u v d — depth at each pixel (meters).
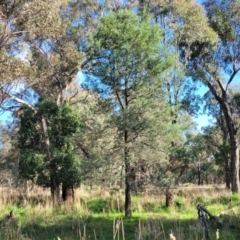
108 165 14.45
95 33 16.44
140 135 14.45
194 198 19.25
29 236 10.99
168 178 15.42
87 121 21.81
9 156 32.88
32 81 19.69
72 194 19.41
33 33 17.97
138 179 14.99
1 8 16.78
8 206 17.33
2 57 17.25
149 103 14.34
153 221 11.57
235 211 11.52
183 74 18.19
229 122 27.77
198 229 9.26
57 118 19.78
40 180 19.61
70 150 19.55
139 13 17.50
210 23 24.25
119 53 14.46
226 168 32.09
